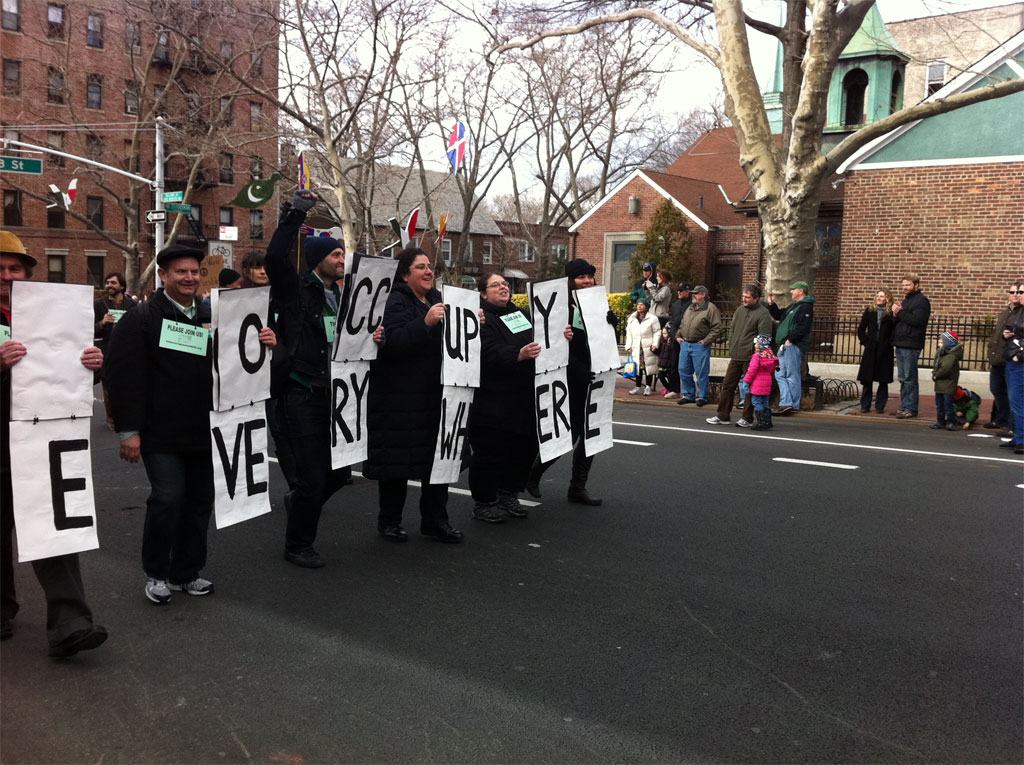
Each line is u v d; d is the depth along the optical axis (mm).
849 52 22281
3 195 40219
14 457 3717
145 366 4414
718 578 5133
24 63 38062
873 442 9992
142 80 33781
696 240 27562
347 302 5090
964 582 5051
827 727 3357
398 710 3477
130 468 8242
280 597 4789
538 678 3777
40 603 4711
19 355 3723
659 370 14656
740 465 8523
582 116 32875
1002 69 16359
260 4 20188
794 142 12789
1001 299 16609
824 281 21797
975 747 3211
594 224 29562
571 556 5570
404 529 6297
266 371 4887
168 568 4715
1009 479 7848
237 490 4754
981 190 16719
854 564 5387
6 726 3316
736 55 13211
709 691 3660
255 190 7652
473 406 6172
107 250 43156
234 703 3521
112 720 3371
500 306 6141
